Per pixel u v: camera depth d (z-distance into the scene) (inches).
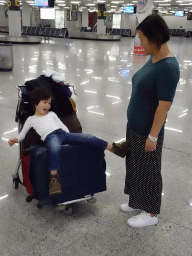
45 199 82.2
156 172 79.8
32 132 92.3
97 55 592.4
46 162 78.5
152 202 82.9
